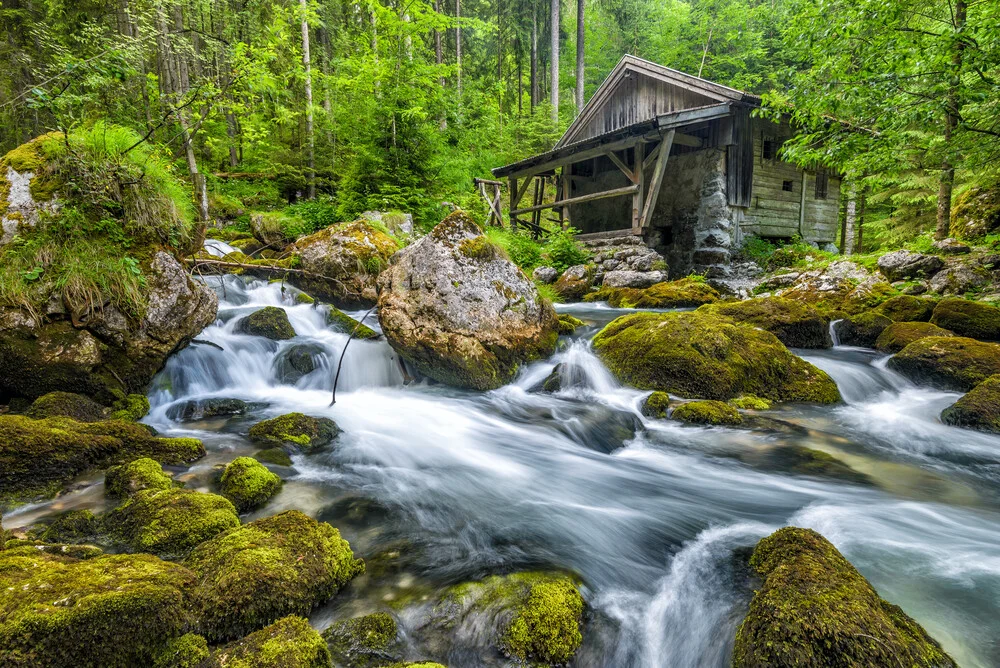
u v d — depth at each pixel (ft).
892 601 7.81
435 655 6.78
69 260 14.78
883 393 19.60
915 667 5.85
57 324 14.37
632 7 97.96
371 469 13.03
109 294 15.21
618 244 46.50
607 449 15.01
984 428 15.31
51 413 12.82
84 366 14.53
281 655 5.87
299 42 64.49
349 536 9.80
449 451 14.49
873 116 26.37
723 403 17.28
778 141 45.68
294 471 12.63
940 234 33.94
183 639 6.37
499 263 21.15
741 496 11.83
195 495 9.72
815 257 39.37
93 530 8.93
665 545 9.77
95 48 26.63
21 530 8.92
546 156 51.47
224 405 16.92
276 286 29.84
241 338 21.20
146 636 6.03
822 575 7.12
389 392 19.97
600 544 9.77
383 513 10.77
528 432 16.06
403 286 19.81
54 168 15.48
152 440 12.69
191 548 8.45
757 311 25.46
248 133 56.39
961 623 7.30
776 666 6.03
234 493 10.59
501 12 105.19
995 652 6.74
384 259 30.32
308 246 30.81
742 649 6.48
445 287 19.33
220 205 48.34
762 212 45.37
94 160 15.96
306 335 24.02
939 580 8.34
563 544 9.72
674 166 47.26
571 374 20.39
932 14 28.45
